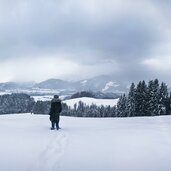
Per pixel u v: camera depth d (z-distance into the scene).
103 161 9.12
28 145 11.56
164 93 67.31
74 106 151.75
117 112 79.06
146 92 65.44
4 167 8.37
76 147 11.20
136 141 12.34
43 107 132.12
